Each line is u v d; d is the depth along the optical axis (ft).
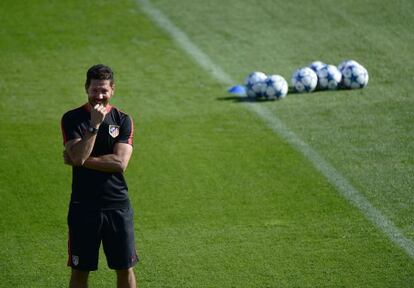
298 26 239.09
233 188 147.13
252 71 210.79
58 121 180.75
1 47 226.79
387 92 194.90
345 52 222.07
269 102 189.67
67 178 152.76
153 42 230.48
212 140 169.27
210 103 189.67
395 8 247.70
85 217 100.01
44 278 117.50
